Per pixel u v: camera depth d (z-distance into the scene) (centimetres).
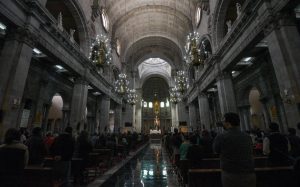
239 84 1627
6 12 694
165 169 841
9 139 316
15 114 713
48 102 1429
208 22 1548
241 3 1402
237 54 1049
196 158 453
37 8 837
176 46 2995
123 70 2831
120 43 2758
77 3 1316
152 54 3519
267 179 335
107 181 630
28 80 1220
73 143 479
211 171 340
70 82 1745
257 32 831
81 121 1352
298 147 437
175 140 848
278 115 1157
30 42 803
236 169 236
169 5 2316
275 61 695
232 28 1066
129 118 3100
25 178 339
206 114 1909
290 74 638
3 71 708
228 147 247
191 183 336
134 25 2673
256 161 488
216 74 1355
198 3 1877
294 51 643
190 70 2525
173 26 2658
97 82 1756
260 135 887
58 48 1080
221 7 1315
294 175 227
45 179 341
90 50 1529
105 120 2011
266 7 733
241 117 1588
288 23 676
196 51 1170
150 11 2470
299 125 464
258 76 1343
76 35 1678
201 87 1938
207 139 591
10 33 756
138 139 2027
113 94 2381
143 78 4559
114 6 2152
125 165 958
